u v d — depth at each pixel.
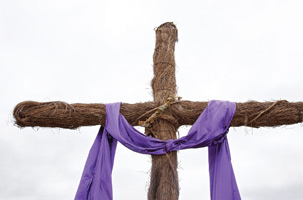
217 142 3.72
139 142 3.70
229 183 3.54
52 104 3.76
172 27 4.56
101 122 3.84
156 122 3.88
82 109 3.78
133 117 3.89
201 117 3.72
